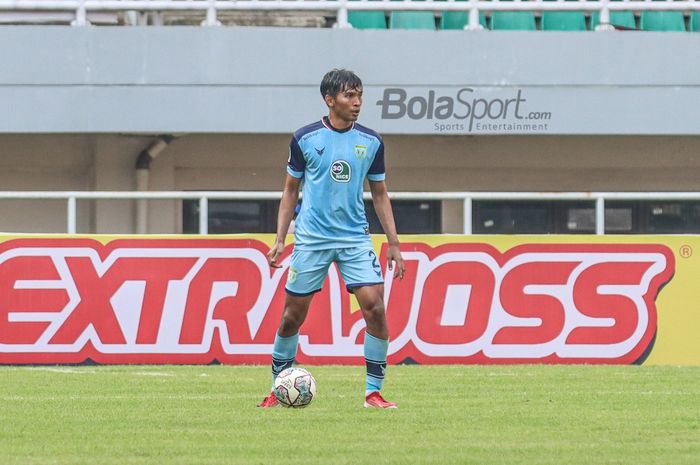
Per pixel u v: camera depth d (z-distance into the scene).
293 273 26.02
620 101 55.03
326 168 25.50
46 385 32.47
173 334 38.94
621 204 60.91
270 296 39.06
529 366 38.25
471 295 39.12
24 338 38.81
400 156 59.66
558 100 54.84
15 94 53.75
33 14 54.88
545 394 30.28
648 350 39.12
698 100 55.34
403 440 22.31
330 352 38.91
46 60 53.78
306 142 25.61
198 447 21.50
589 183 60.69
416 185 60.06
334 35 54.28
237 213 59.75
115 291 38.94
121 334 38.91
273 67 54.16
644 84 55.12
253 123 54.16
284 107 54.16
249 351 39.00
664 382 33.25
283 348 26.94
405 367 37.91
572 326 39.12
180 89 54.00
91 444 21.94
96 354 38.84
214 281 39.06
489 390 31.16
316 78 54.22
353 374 35.41
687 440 22.59
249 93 54.12
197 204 58.72
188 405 27.75
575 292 39.16
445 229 59.75
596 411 26.88
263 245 39.12
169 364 38.91
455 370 36.78
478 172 60.22
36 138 58.25
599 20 56.62
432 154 59.75
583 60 54.88
